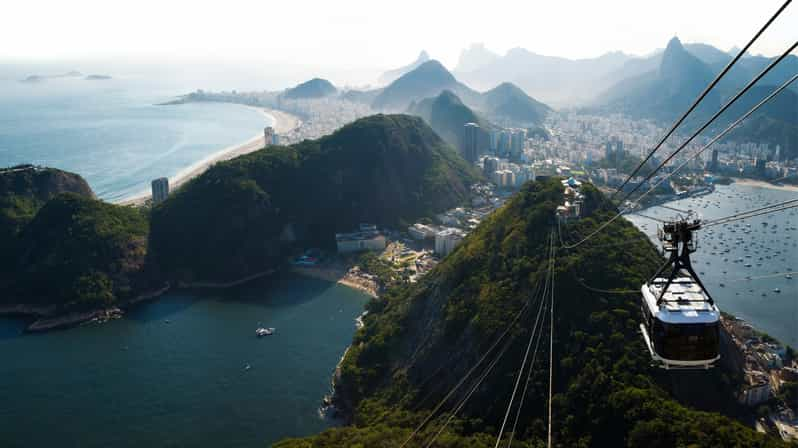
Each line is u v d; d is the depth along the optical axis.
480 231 164.00
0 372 147.88
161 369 148.75
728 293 192.00
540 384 106.38
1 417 128.00
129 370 148.38
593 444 93.50
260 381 142.50
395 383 129.25
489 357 116.62
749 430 84.81
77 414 129.25
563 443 95.81
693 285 41.53
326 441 104.12
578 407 99.62
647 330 42.62
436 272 158.38
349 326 173.50
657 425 86.75
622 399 94.31
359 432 106.69
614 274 121.38
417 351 133.38
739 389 107.31
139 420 127.06
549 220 144.50
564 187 160.12
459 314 130.38
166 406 132.25
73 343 165.12
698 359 38.81
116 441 120.31
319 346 160.25
